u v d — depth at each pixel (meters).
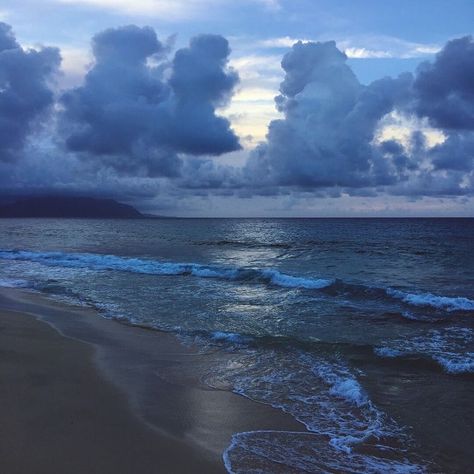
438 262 26.88
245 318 11.13
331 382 6.66
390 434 5.09
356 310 12.32
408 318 11.36
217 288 15.96
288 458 4.48
